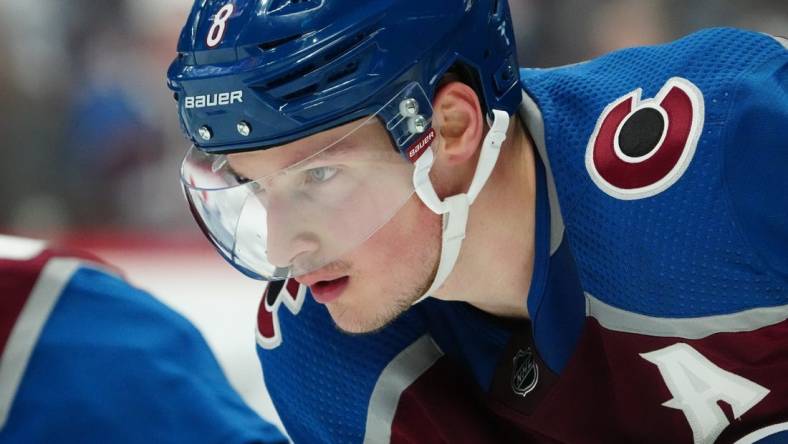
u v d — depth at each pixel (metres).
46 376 2.57
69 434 2.54
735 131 3.43
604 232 3.62
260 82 3.33
